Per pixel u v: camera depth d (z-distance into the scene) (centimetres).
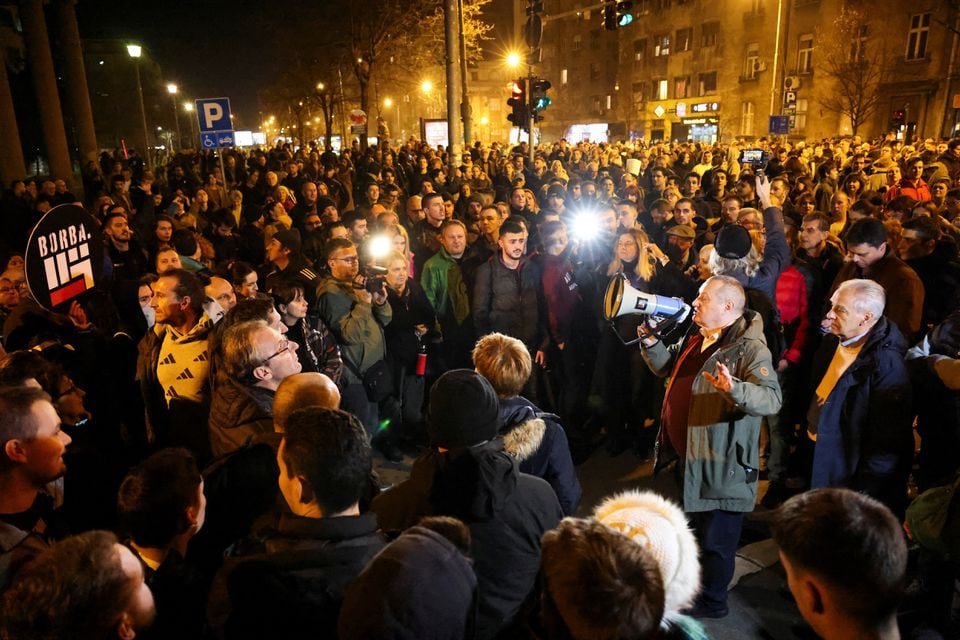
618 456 525
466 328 570
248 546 200
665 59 4531
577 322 544
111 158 2211
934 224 477
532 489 218
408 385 521
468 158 1797
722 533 327
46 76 2095
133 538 202
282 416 252
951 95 2916
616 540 126
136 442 410
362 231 685
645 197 1063
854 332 330
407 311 504
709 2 4131
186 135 8281
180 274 343
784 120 1906
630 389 520
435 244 705
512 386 263
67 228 376
